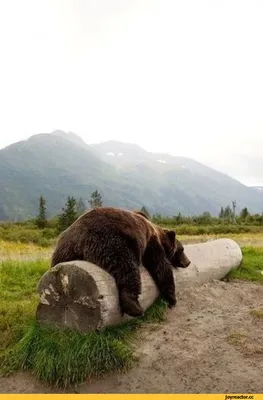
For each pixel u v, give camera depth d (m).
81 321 3.42
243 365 3.27
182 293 4.83
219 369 3.21
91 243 3.52
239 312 4.48
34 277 6.42
